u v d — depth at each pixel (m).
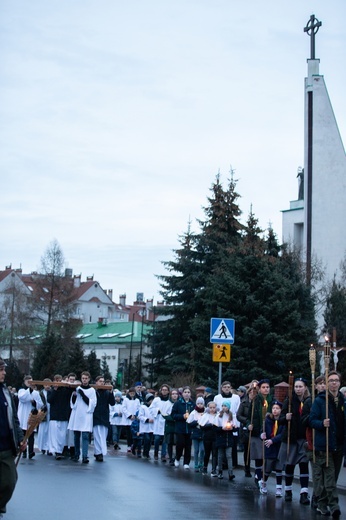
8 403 10.53
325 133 52.50
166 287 49.41
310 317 40.59
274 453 15.93
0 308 91.38
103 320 108.69
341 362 38.53
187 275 49.00
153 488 15.37
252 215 45.03
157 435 23.22
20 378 60.81
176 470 19.80
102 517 11.53
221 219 49.94
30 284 118.44
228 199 50.16
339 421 13.20
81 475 17.11
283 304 37.94
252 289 39.34
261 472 16.86
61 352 57.84
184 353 47.00
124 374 72.19
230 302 38.69
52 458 22.06
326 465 12.95
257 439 16.94
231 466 18.33
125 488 15.09
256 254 40.16
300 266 43.66
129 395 26.36
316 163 52.50
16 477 10.55
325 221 52.09
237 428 19.67
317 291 44.22
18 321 82.19
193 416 20.19
